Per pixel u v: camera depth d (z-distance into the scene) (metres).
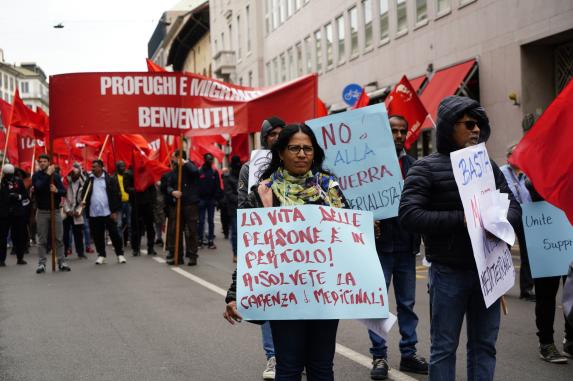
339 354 6.18
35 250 17.86
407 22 23.20
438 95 19.88
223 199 18.55
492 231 3.86
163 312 8.37
